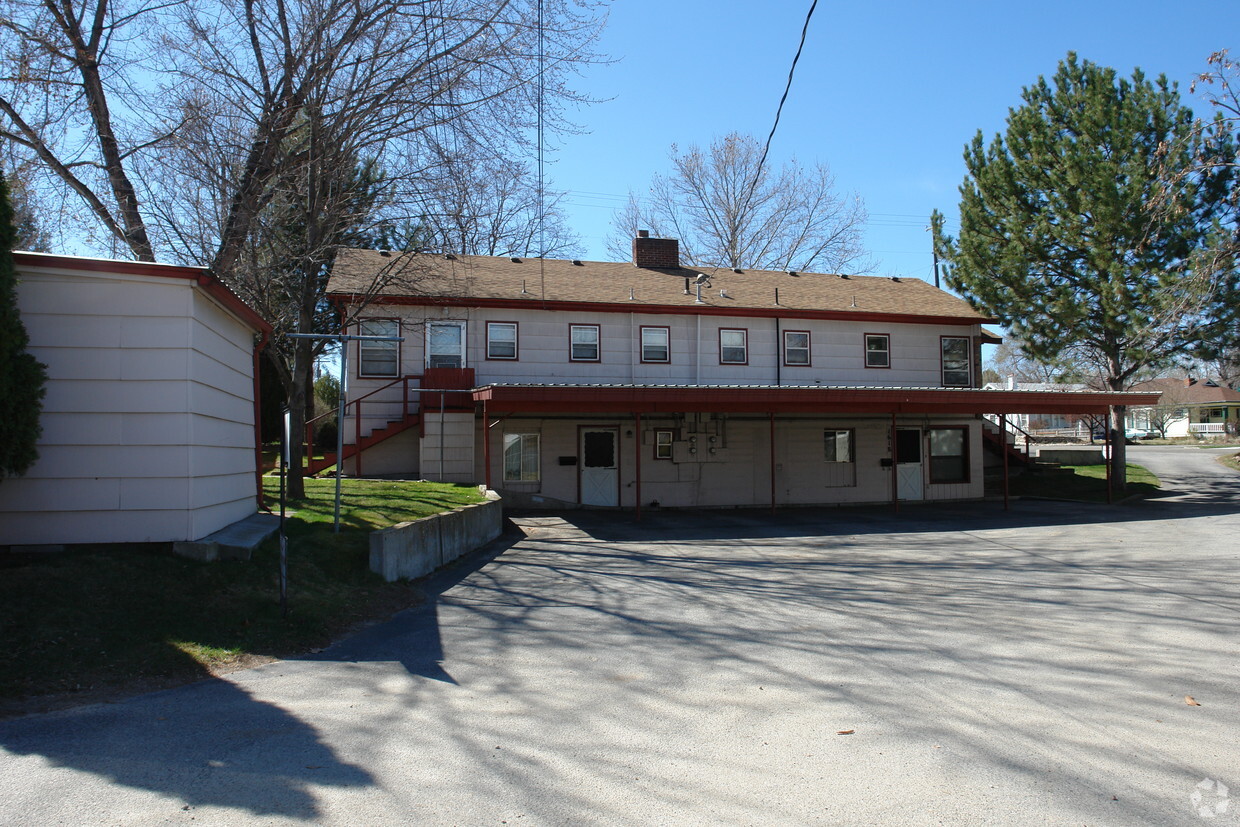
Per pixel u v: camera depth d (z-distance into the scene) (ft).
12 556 24.54
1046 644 24.13
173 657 20.56
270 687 19.19
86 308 25.84
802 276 88.74
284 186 46.57
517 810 12.60
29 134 39.47
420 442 61.36
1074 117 75.05
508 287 70.54
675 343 72.49
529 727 16.58
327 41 43.91
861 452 76.95
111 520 25.86
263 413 91.81
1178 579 36.22
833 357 76.79
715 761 14.79
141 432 26.17
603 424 70.54
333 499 43.45
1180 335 72.02
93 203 42.11
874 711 17.79
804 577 36.65
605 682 20.02
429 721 16.87
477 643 24.02
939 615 28.43
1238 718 17.42
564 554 43.16
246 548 27.78
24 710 16.70
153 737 15.48
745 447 73.82
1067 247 76.07
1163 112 69.97
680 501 71.72
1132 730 16.62
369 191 52.31
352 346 65.21
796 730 16.52
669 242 85.05
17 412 23.59
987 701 18.54
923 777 14.11
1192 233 68.39
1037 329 78.07
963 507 72.74
